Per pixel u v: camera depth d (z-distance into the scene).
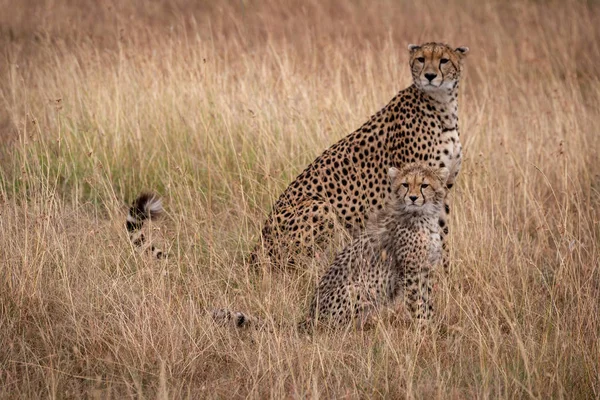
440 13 24.28
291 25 22.14
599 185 13.24
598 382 7.79
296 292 9.70
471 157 13.49
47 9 21.81
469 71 20.55
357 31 22.09
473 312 9.27
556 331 8.55
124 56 16.14
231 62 17.80
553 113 15.67
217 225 11.52
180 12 22.94
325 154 11.12
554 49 21.36
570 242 10.11
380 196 11.01
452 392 7.48
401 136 10.80
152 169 13.00
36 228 9.52
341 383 7.83
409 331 8.88
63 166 12.71
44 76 16.09
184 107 14.03
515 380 7.39
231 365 8.17
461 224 10.83
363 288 9.27
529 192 12.15
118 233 10.41
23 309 8.66
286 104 14.16
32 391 7.46
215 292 9.57
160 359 7.74
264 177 11.98
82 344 8.30
